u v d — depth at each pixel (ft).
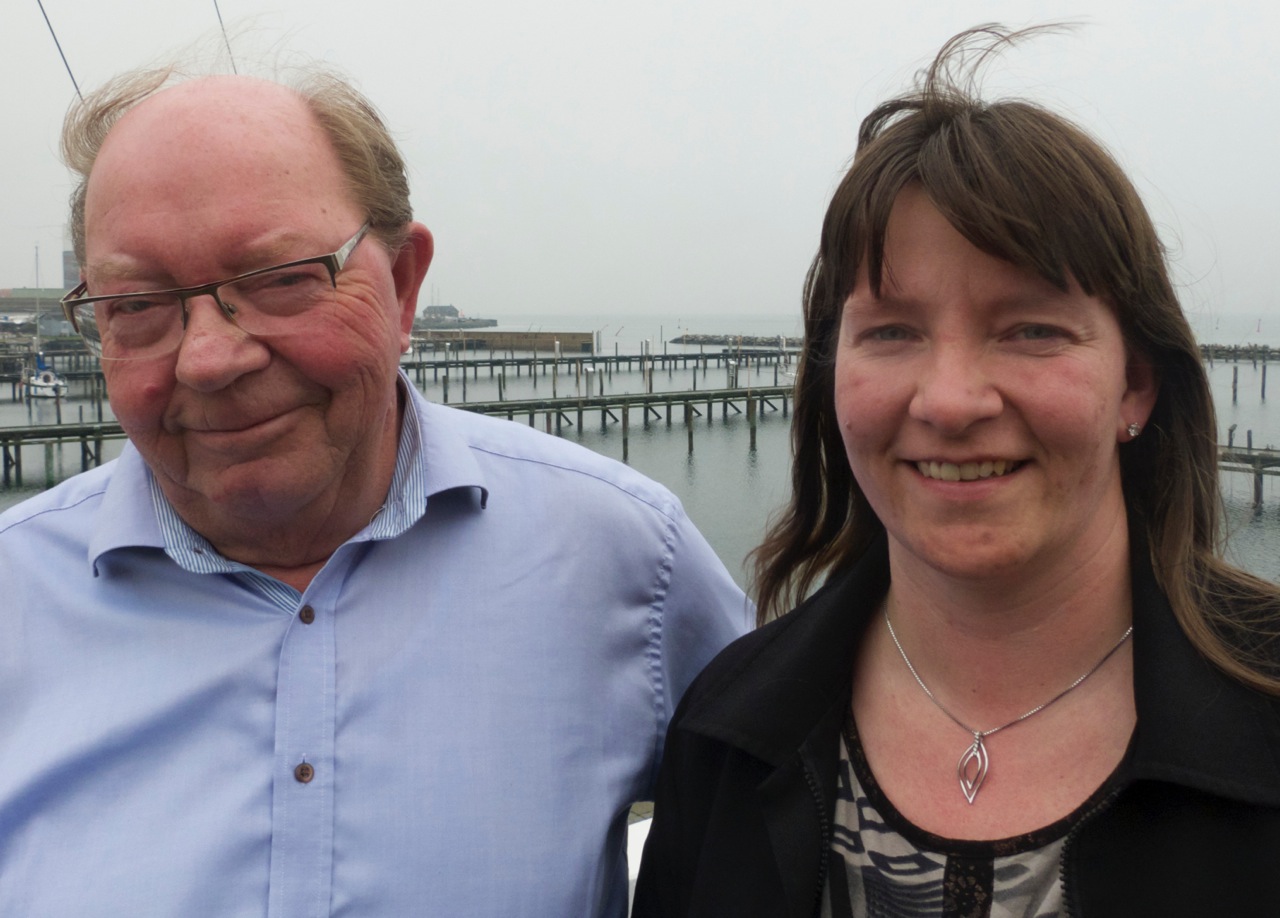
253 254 5.09
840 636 4.99
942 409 3.99
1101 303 4.08
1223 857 3.84
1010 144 3.94
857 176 4.29
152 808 5.46
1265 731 3.95
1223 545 4.70
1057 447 4.06
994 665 4.45
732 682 5.27
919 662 4.72
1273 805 3.76
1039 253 3.83
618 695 6.41
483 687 5.91
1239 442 59.21
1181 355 4.35
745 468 74.43
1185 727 3.96
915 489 4.28
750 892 4.87
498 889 5.63
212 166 5.05
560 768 5.96
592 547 6.47
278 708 5.57
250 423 5.26
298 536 5.77
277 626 5.71
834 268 4.43
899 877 4.39
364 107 5.85
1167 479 4.50
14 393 104.17
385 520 5.94
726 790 5.10
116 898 5.27
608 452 92.38
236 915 5.32
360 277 5.45
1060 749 4.29
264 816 5.43
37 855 5.44
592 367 195.93
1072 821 4.09
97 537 5.82
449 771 5.69
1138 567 4.44
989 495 4.11
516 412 110.63
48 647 5.83
